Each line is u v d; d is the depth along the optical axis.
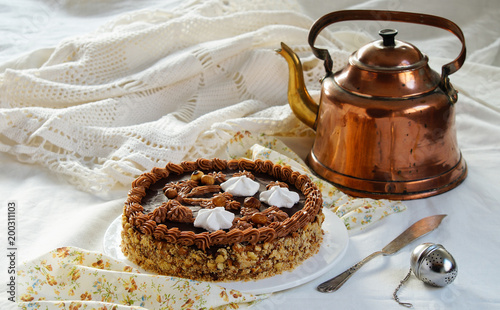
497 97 1.36
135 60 1.37
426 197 1.10
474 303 0.92
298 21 1.49
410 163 1.10
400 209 1.08
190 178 1.04
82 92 1.29
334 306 0.92
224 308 0.92
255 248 0.92
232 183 1.02
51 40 1.52
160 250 0.93
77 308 0.89
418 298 0.93
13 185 1.16
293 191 1.02
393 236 1.03
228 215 0.95
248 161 1.07
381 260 0.99
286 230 0.94
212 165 1.07
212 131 1.21
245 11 1.49
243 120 1.22
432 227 1.04
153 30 1.38
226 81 1.37
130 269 0.94
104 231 1.06
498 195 1.11
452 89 1.11
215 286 0.91
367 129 1.09
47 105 1.30
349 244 1.02
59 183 1.16
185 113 1.31
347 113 1.10
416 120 1.08
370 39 1.54
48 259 0.94
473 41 1.54
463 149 1.24
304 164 1.18
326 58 1.16
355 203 1.08
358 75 1.11
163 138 1.20
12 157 1.22
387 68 1.09
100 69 1.35
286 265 0.95
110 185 1.15
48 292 0.92
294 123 1.26
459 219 1.06
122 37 1.36
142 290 0.92
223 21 1.43
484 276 0.96
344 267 0.98
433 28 1.57
